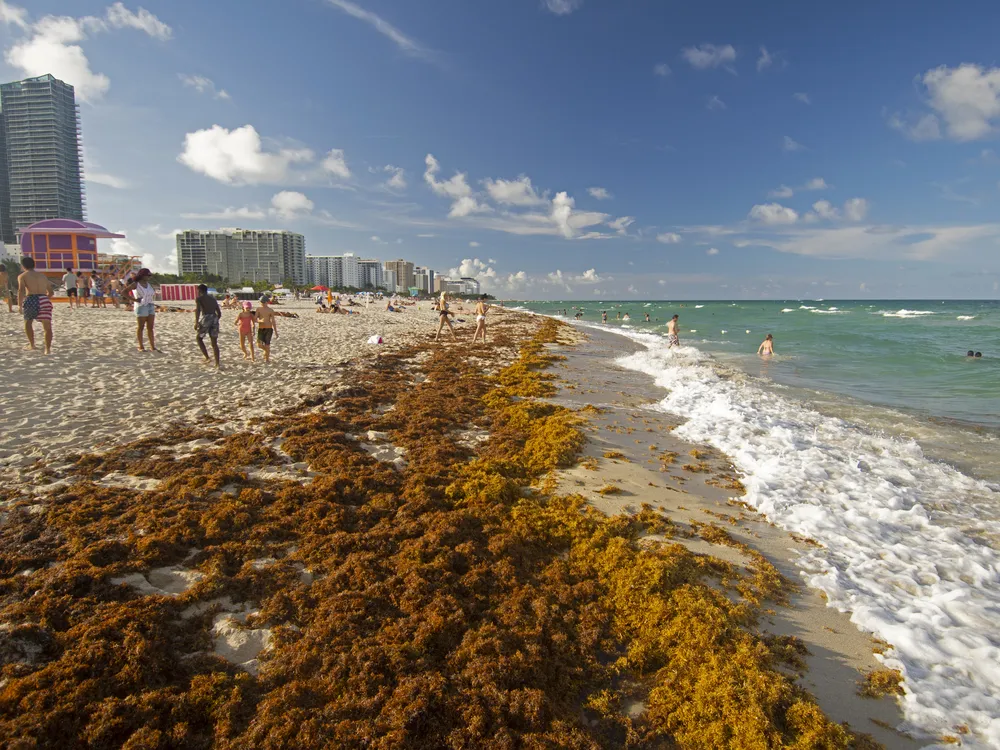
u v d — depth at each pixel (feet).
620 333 118.32
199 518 16.87
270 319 45.29
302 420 27.94
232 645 11.98
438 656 12.00
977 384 51.39
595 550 16.65
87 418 26.76
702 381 47.83
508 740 9.86
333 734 9.70
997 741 10.19
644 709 11.12
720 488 22.74
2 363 36.32
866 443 29.96
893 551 17.44
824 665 12.17
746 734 10.00
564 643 12.63
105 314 77.36
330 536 16.51
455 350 67.00
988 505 21.71
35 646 11.05
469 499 19.74
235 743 9.44
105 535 15.62
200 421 27.71
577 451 26.50
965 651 12.64
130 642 11.19
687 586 14.34
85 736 9.23
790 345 91.61
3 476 19.58
